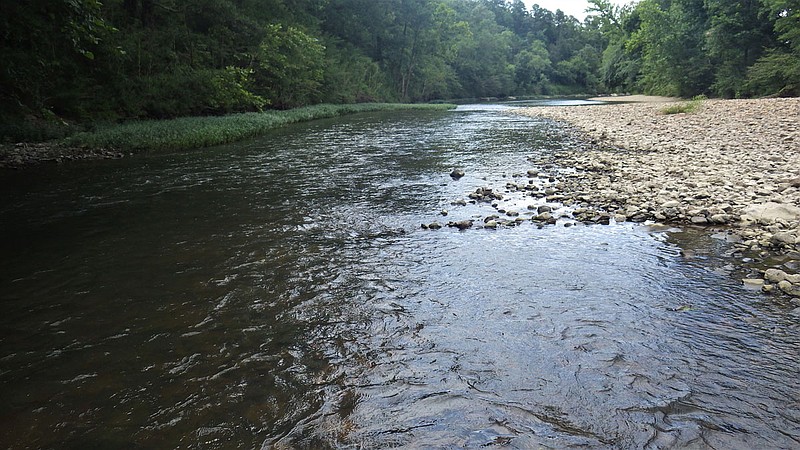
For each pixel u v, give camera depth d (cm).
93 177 1054
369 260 550
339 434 273
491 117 2872
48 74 1678
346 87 4175
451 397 305
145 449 264
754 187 834
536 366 338
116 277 507
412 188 925
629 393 306
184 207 798
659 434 268
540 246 591
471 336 380
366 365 343
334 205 804
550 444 261
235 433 275
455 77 6788
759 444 259
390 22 5225
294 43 3241
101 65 1914
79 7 1262
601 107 3334
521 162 1199
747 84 3272
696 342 366
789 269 499
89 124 1681
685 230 644
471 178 1009
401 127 2244
